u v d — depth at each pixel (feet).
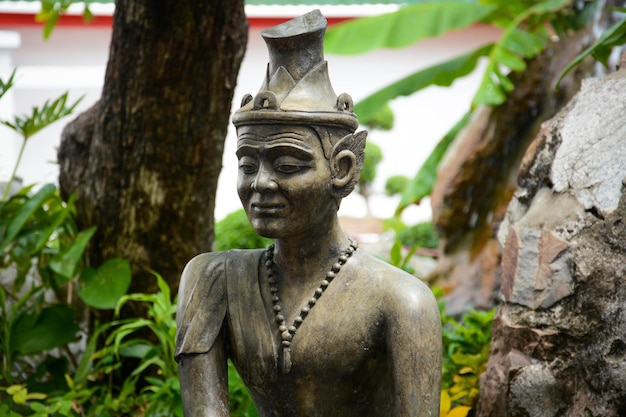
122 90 14.58
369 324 9.00
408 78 22.71
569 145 11.41
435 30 23.24
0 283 16.07
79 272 15.31
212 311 9.37
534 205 11.57
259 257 9.56
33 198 14.87
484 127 22.94
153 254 15.14
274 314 9.23
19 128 15.60
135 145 14.74
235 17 14.38
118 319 15.23
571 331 10.48
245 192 9.06
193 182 14.93
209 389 9.21
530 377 10.65
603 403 10.11
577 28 22.85
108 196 15.06
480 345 13.42
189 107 14.53
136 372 13.35
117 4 14.52
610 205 10.58
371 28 23.24
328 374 9.09
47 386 14.30
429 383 8.80
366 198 37.47
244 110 8.97
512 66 21.30
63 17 27.53
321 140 8.92
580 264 10.52
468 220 22.77
